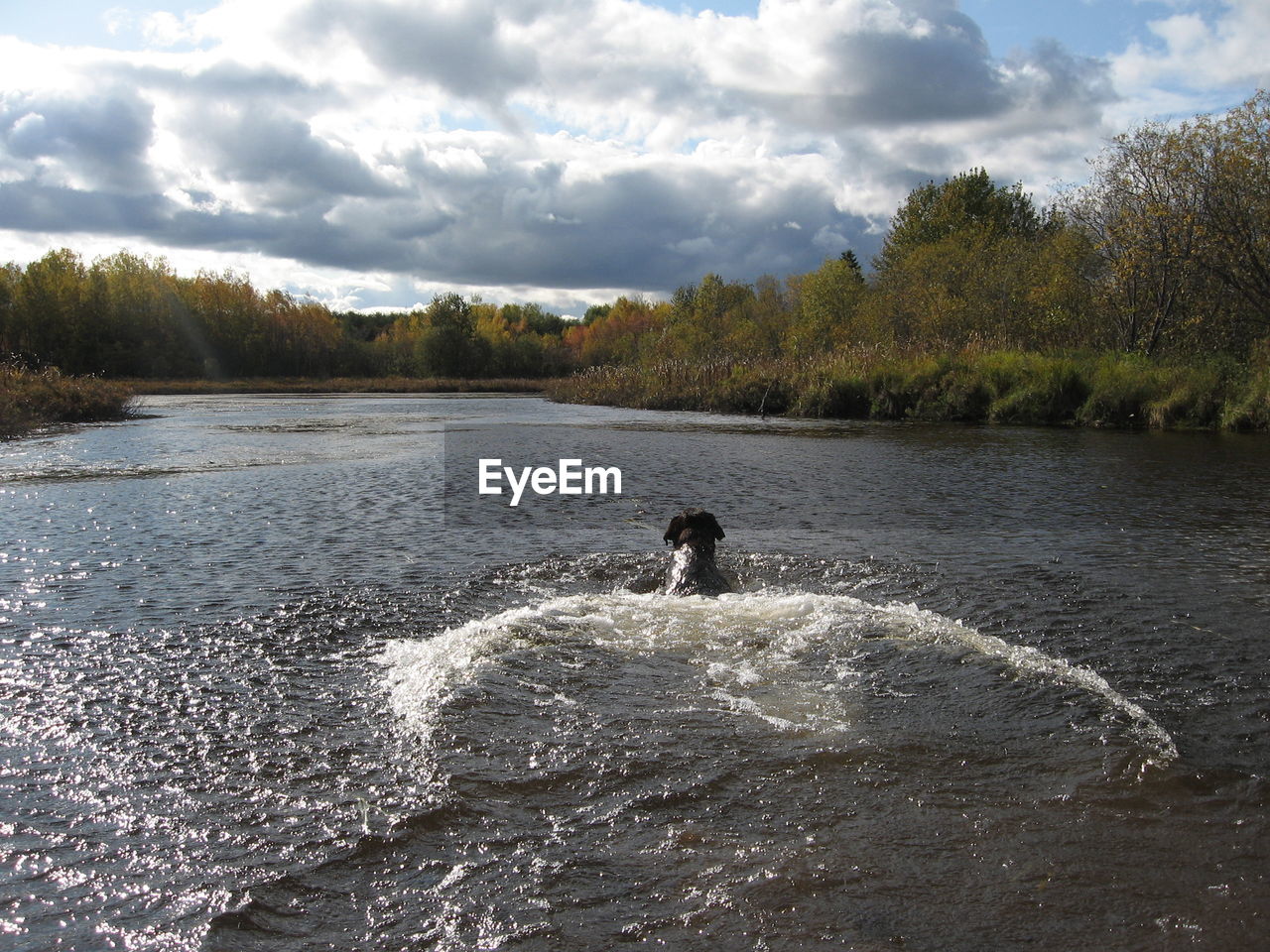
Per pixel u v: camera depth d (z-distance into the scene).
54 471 15.57
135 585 7.30
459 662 5.25
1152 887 3.10
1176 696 4.87
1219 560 8.17
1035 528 9.88
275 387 76.50
